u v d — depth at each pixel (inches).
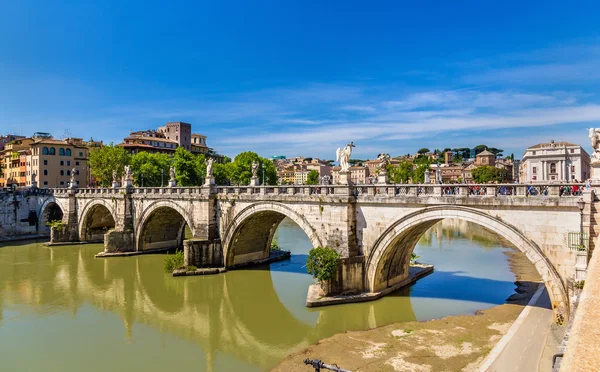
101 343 1131.3
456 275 1680.6
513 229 1032.8
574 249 941.8
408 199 1219.2
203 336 1179.3
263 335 1172.5
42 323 1285.7
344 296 1316.4
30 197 3031.5
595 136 919.7
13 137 5369.1
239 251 1904.5
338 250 1376.7
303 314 1272.1
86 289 1654.8
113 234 2246.6
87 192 2628.0
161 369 970.7
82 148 4170.8
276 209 1589.6
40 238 2920.8
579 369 254.7
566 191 993.5
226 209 1809.8
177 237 2479.1
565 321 948.6
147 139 4955.7
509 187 1074.7
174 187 2078.0
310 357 967.6
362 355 962.7
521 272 1729.8
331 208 1397.6
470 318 1172.5
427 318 1195.3
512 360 835.4
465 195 1106.7
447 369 877.2
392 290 1428.4
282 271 1859.0
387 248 1304.1
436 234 2947.8
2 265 2068.2
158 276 1823.3
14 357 1040.2
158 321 1305.4
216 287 1630.2
